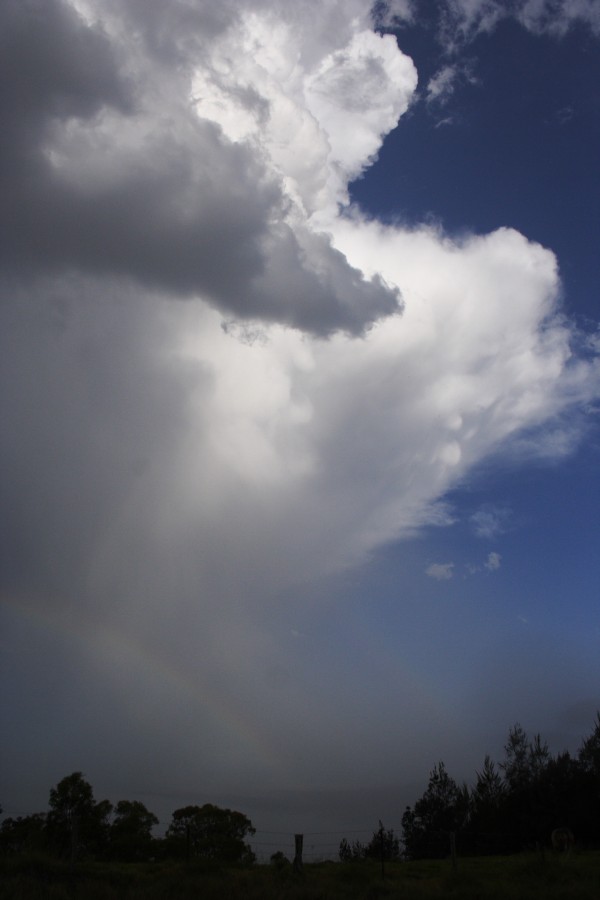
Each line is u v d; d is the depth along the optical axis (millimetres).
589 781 56156
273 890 26188
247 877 28266
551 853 35750
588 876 28594
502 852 55719
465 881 28438
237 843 50531
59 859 29875
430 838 60000
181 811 51625
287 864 34531
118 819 49594
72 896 24344
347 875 31438
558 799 55594
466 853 57594
